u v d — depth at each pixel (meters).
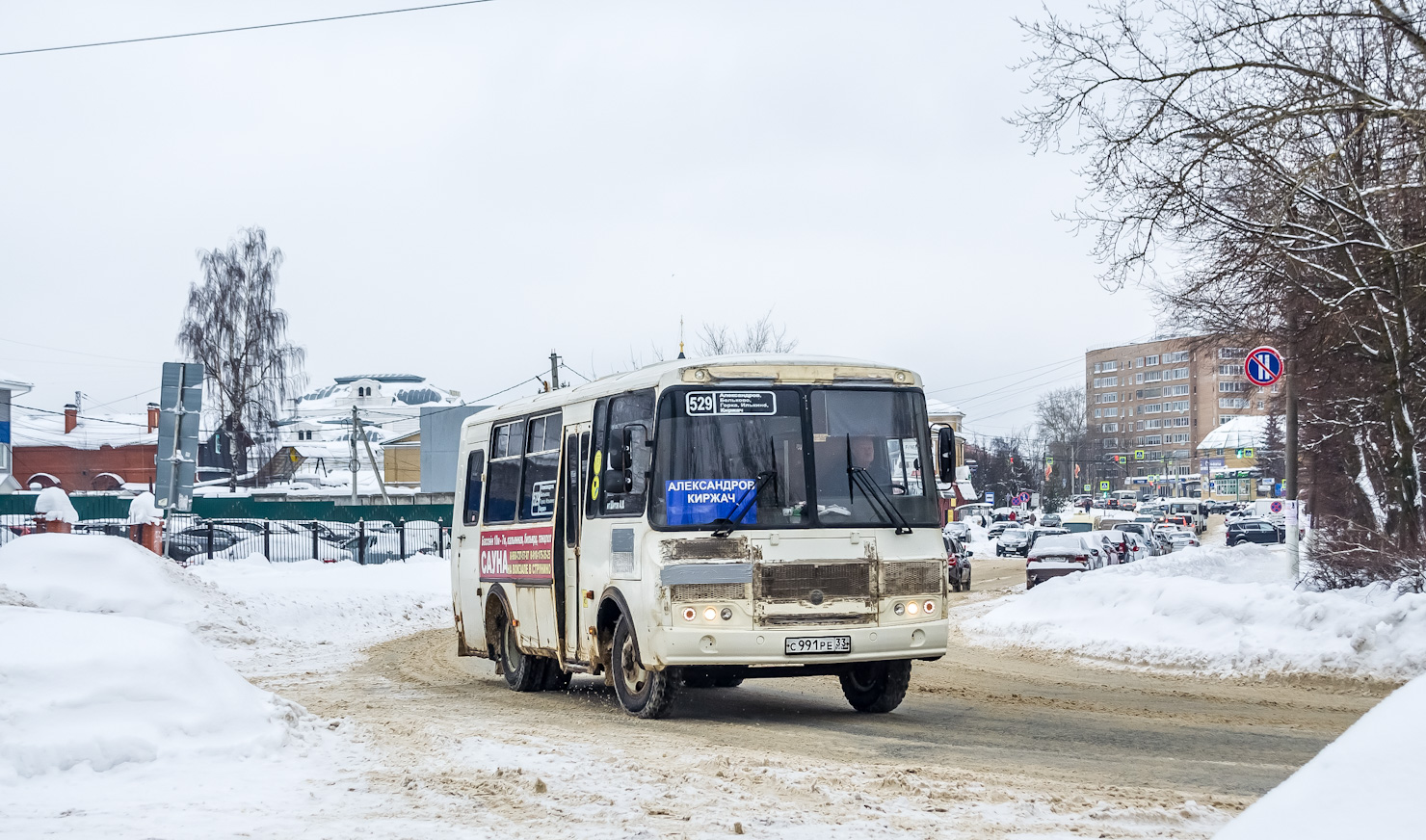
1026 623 22.48
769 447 11.95
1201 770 9.09
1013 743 10.54
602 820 7.14
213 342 69.25
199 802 7.66
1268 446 74.06
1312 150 17.45
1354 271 21.19
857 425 12.23
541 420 15.27
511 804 7.61
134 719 9.20
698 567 11.59
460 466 18.52
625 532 12.41
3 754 8.30
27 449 92.94
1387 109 15.56
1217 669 17.11
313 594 27.88
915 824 7.01
